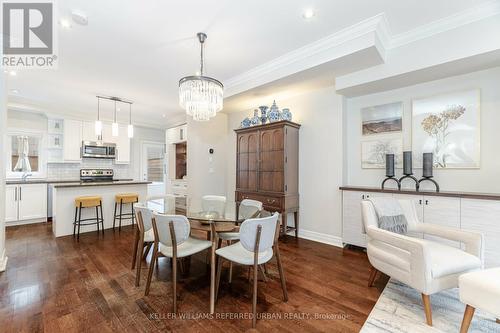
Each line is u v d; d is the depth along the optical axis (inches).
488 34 85.7
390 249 81.9
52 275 98.9
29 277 97.0
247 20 90.6
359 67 114.8
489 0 82.4
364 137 139.2
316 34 101.5
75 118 220.1
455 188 110.3
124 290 87.8
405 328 67.2
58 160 216.1
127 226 182.2
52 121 214.2
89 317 71.8
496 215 90.3
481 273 62.1
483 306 57.2
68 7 81.8
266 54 118.9
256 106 186.9
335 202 140.9
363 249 132.5
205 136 208.5
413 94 121.8
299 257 121.1
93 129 230.5
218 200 136.1
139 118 250.2
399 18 91.8
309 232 151.9
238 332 66.2
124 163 253.9
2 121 101.5
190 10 84.2
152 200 139.0
